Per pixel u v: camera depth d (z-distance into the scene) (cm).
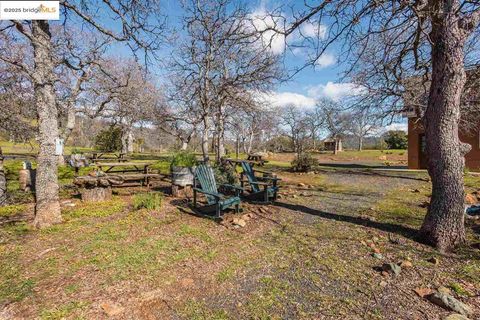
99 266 321
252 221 513
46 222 471
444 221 384
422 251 373
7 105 850
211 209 568
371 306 251
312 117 3158
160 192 785
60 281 288
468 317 233
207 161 926
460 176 384
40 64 464
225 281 296
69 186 848
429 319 231
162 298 262
